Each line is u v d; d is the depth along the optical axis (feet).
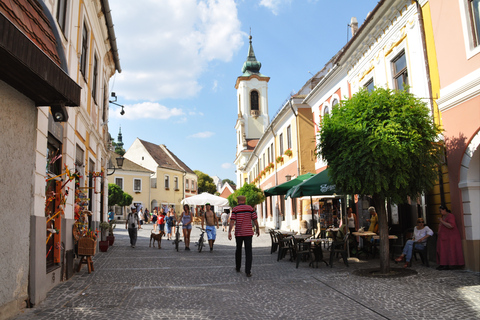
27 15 17.35
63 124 27.81
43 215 20.84
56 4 26.08
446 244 28.96
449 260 28.71
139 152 199.82
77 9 32.22
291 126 80.89
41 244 19.86
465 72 29.22
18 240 17.53
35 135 19.39
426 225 33.71
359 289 22.80
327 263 34.40
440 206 29.58
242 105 177.17
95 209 47.14
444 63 31.63
